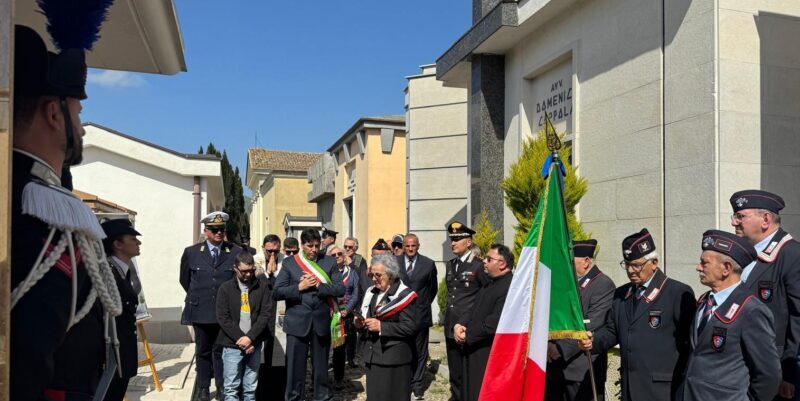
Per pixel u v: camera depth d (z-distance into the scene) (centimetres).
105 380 207
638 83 715
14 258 141
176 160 1064
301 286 666
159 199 1070
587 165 815
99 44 327
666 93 669
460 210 1386
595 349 452
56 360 183
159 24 304
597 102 794
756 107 608
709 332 356
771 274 401
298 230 3092
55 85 156
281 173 3412
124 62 356
